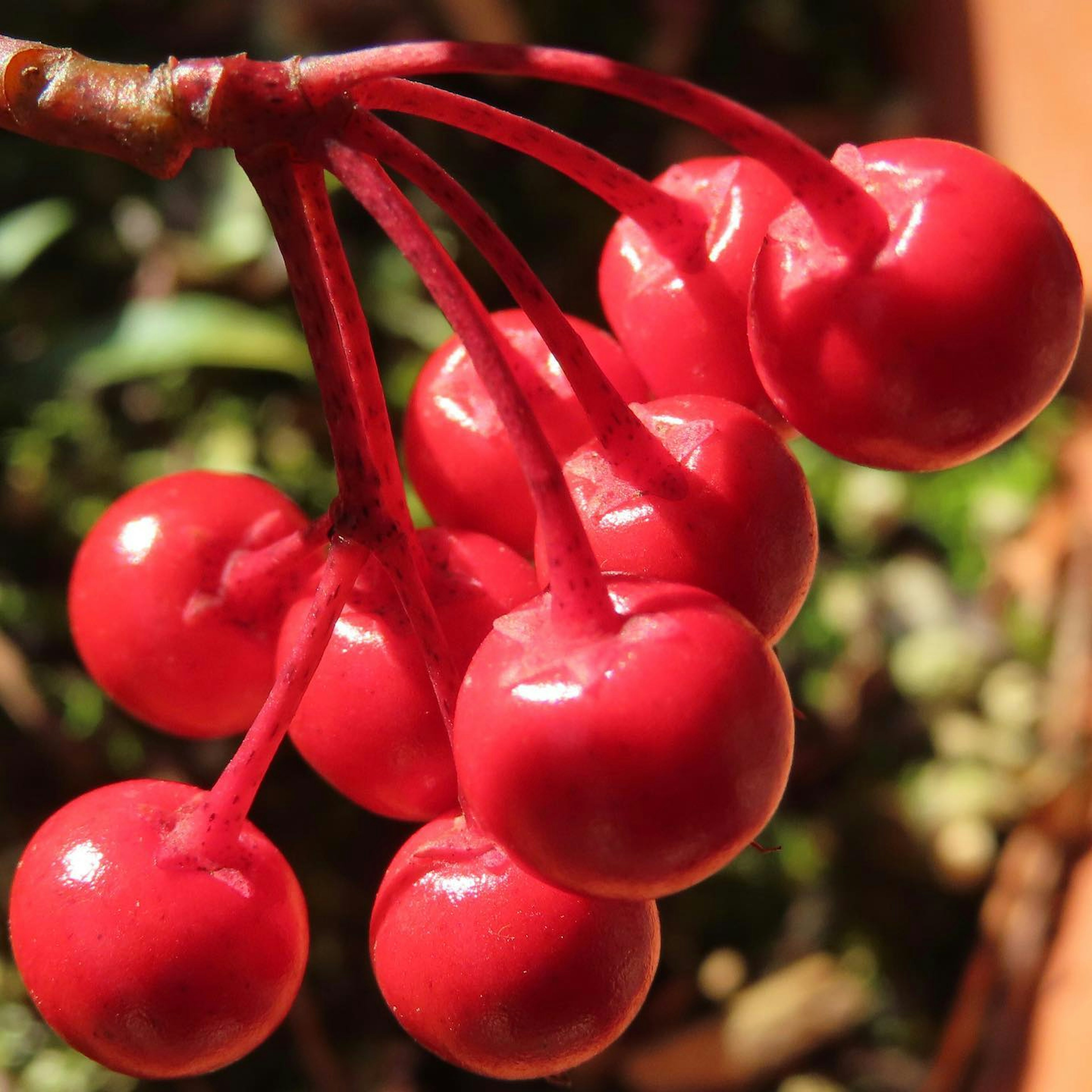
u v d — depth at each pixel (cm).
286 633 7
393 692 7
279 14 15
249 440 14
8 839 12
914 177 6
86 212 14
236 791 7
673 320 7
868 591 16
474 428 7
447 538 7
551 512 6
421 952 7
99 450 14
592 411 7
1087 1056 11
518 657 6
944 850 14
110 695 7
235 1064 12
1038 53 15
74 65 7
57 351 13
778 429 7
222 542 7
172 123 6
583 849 6
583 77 6
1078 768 14
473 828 7
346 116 6
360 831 13
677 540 7
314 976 13
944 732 15
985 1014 13
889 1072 13
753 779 6
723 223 7
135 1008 7
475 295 6
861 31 18
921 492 16
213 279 14
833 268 6
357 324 7
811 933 14
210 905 7
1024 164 15
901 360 6
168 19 15
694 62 17
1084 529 15
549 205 16
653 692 6
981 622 16
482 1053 7
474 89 16
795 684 15
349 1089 13
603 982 7
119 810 7
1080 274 7
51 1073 12
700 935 14
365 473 7
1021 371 6
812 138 17
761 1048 13
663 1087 13
